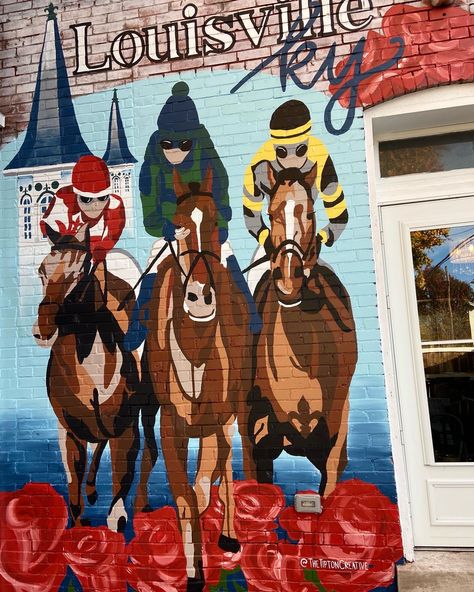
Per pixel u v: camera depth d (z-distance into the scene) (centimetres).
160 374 399
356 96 395
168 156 418
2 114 442
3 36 447
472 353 393
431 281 405
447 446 388
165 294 406
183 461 388
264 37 412
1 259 433
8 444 412
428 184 412
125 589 384
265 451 379
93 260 420
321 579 361
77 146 433
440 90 389
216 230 404
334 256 387
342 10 403
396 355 401
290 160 400
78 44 442
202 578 375
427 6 393
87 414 406
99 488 397
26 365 419
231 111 412
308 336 383
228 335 393
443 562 356
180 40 426
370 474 365
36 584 395
